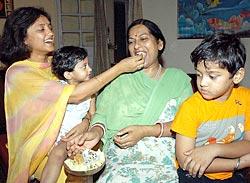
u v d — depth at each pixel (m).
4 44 1.62
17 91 1.53
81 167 1.36
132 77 1.54
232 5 3.98
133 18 4.64
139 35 1.51
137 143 1.47
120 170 1.44
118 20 4.98
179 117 1.16
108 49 4.74
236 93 1.18
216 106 1.14
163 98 1.51
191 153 1.12
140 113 1.50
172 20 4.45
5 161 2.07
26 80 1.51
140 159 1.47
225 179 1.20
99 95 1.61
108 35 4.79
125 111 1.51
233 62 1.03
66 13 4.49
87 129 1.55
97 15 4.52
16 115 1.54
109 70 1.46
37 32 1.57
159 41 1.56
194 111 1.14
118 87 1.54
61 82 1.56
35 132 1.53
